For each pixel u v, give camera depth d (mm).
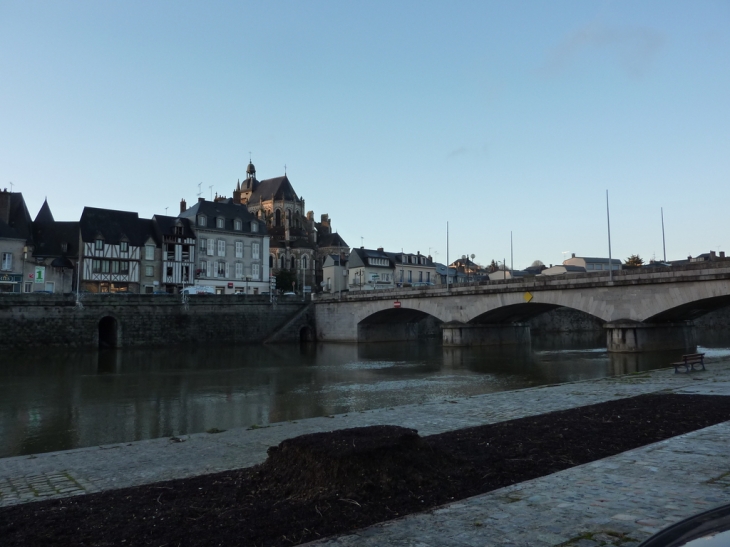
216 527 5457
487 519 5562
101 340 57625
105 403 22844
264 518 5648
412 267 98562
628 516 5574
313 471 6562
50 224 66062
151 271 68812
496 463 7793
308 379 30641
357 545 4957
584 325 82062
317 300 67125
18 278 58000
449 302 54125
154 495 6797
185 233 72188
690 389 17625
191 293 63938
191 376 32406
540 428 10648
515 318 56812
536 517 5602
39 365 38750
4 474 9797
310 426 13625
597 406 13703
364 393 24750
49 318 49500
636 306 40469
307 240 105438
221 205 78938
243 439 12242
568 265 106875
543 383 27203
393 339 68188
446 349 51719
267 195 108438
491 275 113062
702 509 5754
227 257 76312
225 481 7328
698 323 72812
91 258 64312
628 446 8992
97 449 11805
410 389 25828
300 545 4984
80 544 5172
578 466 7656
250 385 28234
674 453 8344
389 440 6934
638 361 36031
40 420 19266
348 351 51906
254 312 62344
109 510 6230
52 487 8758
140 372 34562
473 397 18344
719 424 10633
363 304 62344
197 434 13180
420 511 5879
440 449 7598
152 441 12500
